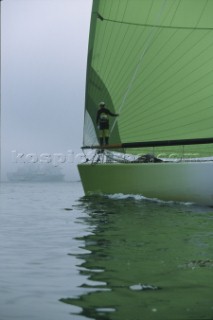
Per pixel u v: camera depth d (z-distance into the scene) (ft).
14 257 39.09
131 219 65.72
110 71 106.63
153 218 66.18
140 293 26.53
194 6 95.66
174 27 97.86
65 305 24.64
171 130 99.66
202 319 21.98
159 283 28.68
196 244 43.65
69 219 69.36
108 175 99.55
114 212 75.56
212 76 94.02
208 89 94.58
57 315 23.07
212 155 97.40
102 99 108.68
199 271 31.71
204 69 94.73
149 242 45.34
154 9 99.71
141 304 24.43
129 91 103.35
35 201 123.44
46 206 100.78
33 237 51.52
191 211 75.00
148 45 100.48
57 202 114.42
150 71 100.48
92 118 111.04
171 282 28.86
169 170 88.12
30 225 63.77
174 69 97.91
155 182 90.68
